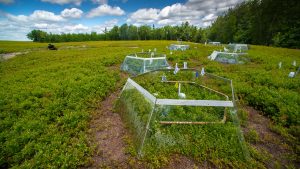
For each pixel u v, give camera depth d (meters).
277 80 10.92
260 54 24.23
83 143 5.16
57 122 6.29
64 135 5.53
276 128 6.07
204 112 6.52
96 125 6.34
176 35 113.94
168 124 5.57
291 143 5.48
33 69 14.68
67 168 4.34
